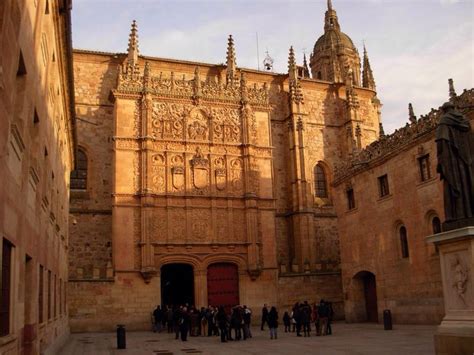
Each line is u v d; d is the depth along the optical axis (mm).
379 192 39812
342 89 66625
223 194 50625
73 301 43406
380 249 39312
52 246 23859
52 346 23078
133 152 48625
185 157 50188
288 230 59938
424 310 34156
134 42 53906
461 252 14242
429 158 34031
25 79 13109
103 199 53156
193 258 48188
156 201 48281
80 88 55219
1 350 10398
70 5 22188
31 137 14789
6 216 10875
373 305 42188
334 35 81438
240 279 49438
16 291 12375
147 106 49500
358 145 62438
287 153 61656
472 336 13359
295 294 50375
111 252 51469
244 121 52969
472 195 14656
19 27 11461
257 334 38438
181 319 35500
